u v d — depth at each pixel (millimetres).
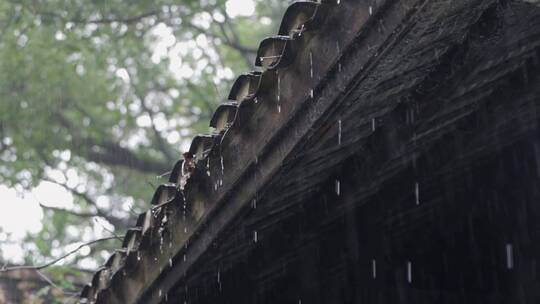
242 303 5168
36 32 14133
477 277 5590
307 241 4934
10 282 10133
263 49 3775
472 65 3869
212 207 4301
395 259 5363
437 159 4664
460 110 4375
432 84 3891
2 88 14594
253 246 4910
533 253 5520
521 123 4660
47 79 14672
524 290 5535
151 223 4730
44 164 15586
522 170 5062
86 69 15430
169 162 16891
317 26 3475
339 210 4730
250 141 4004
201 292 5195
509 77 4328
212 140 4258
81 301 5750
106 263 5316
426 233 5469
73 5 13820
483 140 4703
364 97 3744
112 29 14383
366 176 4395
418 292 5438
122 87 16250
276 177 4000
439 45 3629
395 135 4250
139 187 17172
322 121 3637
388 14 3193
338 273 5285
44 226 15359
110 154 16406
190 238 4516
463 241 5543
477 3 3365
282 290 5363
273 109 3834
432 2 3090
